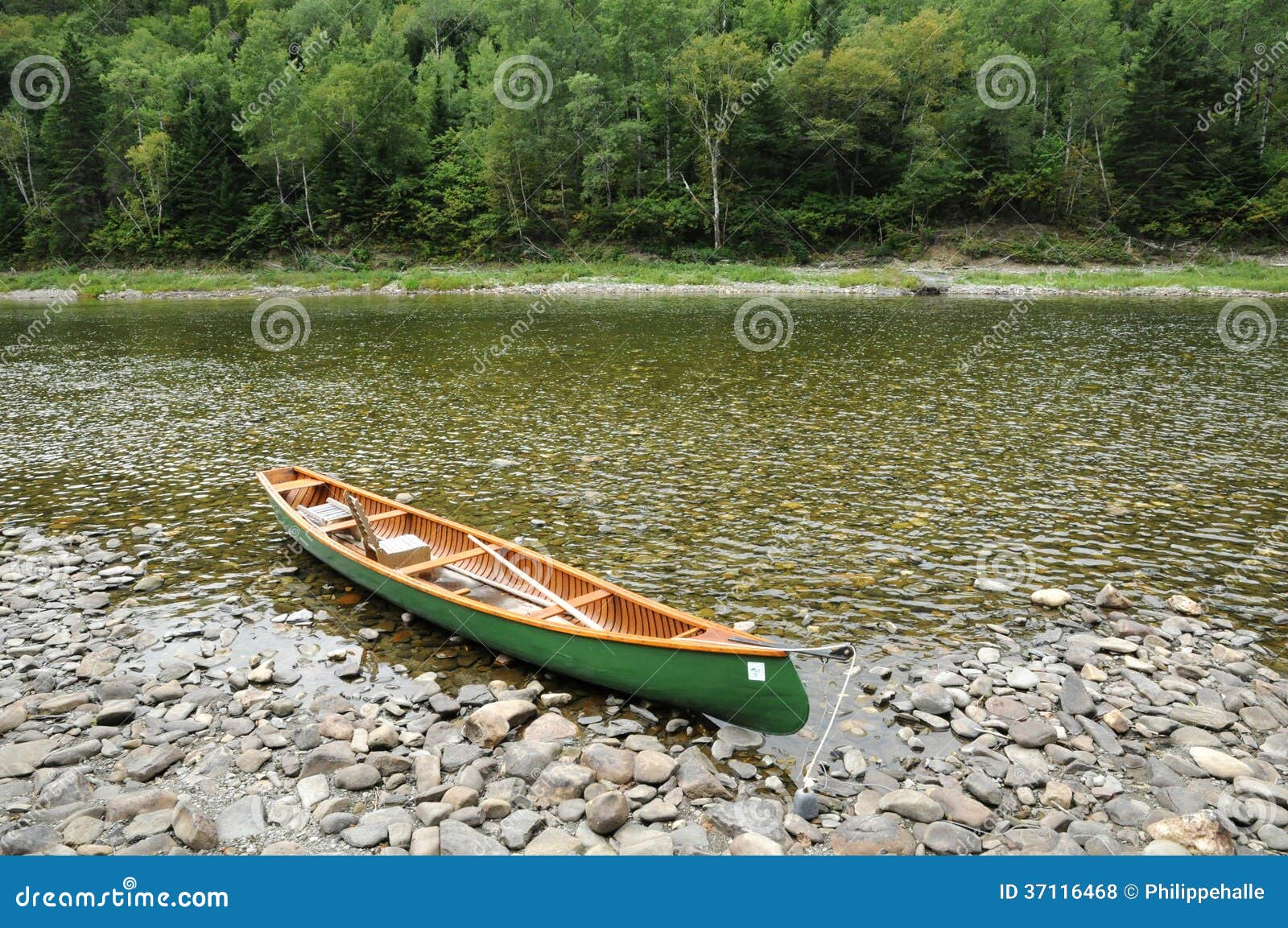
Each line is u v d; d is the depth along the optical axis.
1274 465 13.52
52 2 94.25
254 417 18.20
